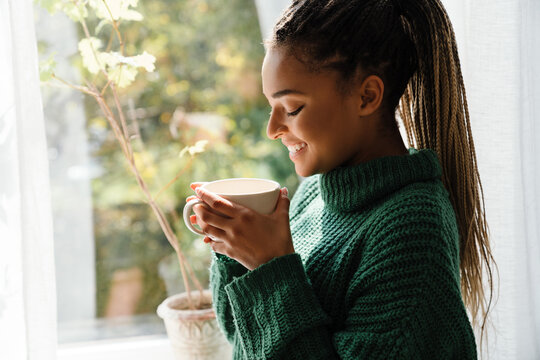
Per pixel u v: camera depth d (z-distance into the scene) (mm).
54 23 1580
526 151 968
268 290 645
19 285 790
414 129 820
